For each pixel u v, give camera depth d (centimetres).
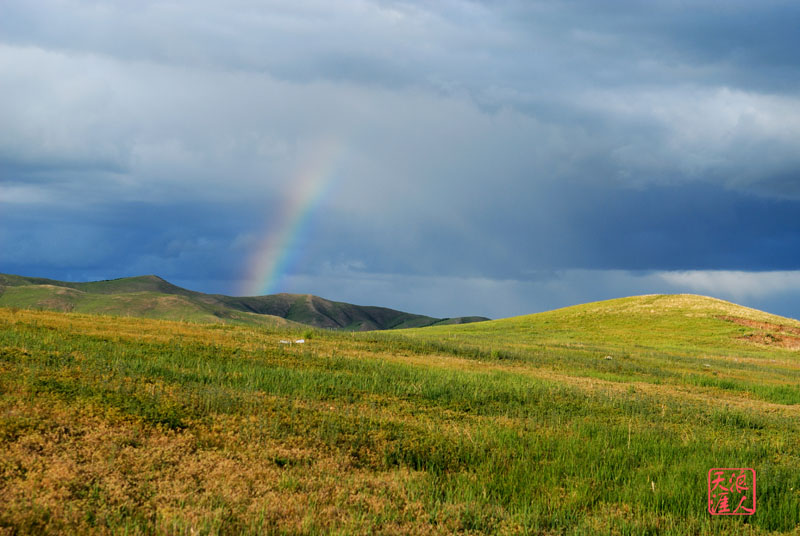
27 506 768
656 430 1609
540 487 1101
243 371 2005
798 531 973
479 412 1786
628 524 923
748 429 1786
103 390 1426
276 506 866
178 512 805
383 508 920
